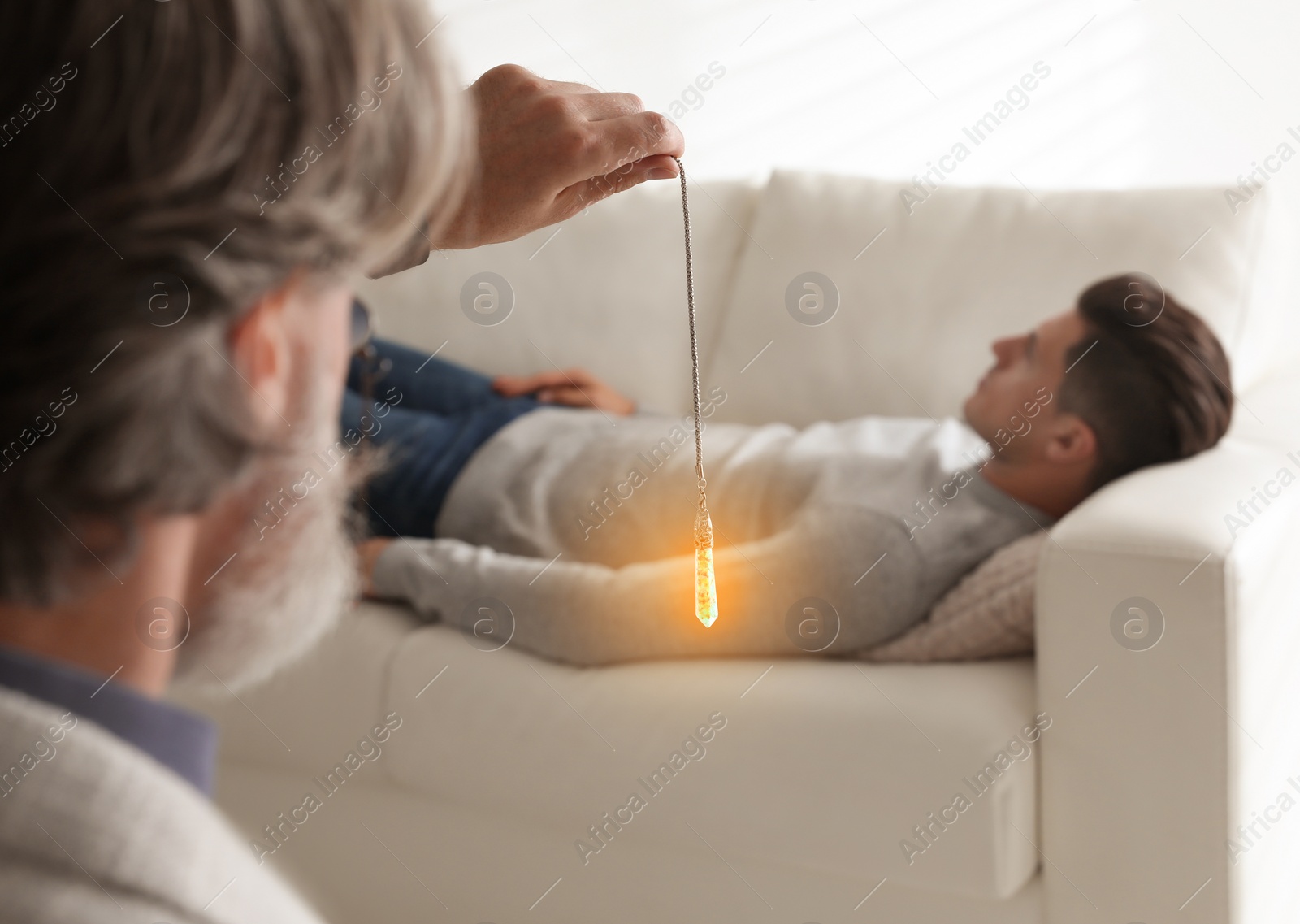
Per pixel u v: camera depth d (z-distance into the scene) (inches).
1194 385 52.8
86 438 8.1
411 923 54.3
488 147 29.4
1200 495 46.4
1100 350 54.6
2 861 7.2
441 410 74.5
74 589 8.6
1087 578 42.7
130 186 8.1
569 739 49.7
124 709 8.6
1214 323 61.2
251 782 56.6
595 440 63.5
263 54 8.5
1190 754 41.6
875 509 50.8
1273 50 80.4
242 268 8.4
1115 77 84.4
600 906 50.7
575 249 78.5
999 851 42.9
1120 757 42.8
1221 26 81.4
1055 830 44.4
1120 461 53.8
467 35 97.7
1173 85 83.4
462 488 63.1
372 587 57.2
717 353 74.4
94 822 7.5
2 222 8.1
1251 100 81.7
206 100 8.3
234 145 8.4
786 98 91.7
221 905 7.9
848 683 47.6
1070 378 55.1
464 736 51.5
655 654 51.3
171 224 8.1
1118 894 43.3
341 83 8.9
